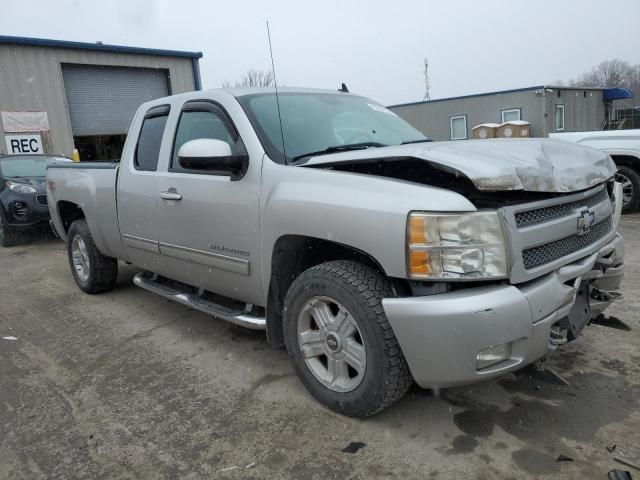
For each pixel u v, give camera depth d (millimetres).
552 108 21781
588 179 2785
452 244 2357
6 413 3123
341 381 2869
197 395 3240
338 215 2660
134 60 17094
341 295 2672
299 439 2727
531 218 2549
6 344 4207
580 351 3541
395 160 2609
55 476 2537
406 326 2428
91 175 4934
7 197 8320
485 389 3117
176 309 4875
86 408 3146
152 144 4199
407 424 2809
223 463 2574
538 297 2455
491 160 2486
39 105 15164
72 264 5641
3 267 7117
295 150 3266
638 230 7172
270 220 3039
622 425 2711
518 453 2531
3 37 14297
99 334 4344
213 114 3621
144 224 4180
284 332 3107
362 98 4348
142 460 2627
